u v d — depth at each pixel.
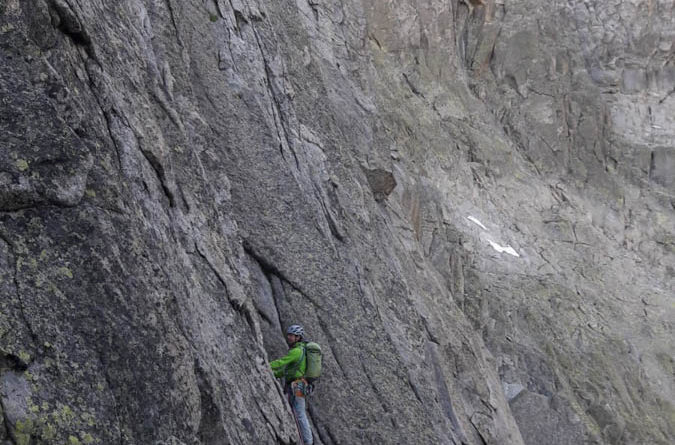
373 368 12.33
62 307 5.16
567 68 47.53
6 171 5.20
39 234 5.27
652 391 30.12
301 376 9.91
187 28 12.67
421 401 13.77
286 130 13.92
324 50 23.52
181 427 5.64
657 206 45.50
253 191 12.21
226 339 8.38
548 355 27.47
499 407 19.38
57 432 4.75
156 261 6.25
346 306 12.51
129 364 5.39
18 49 5.70
